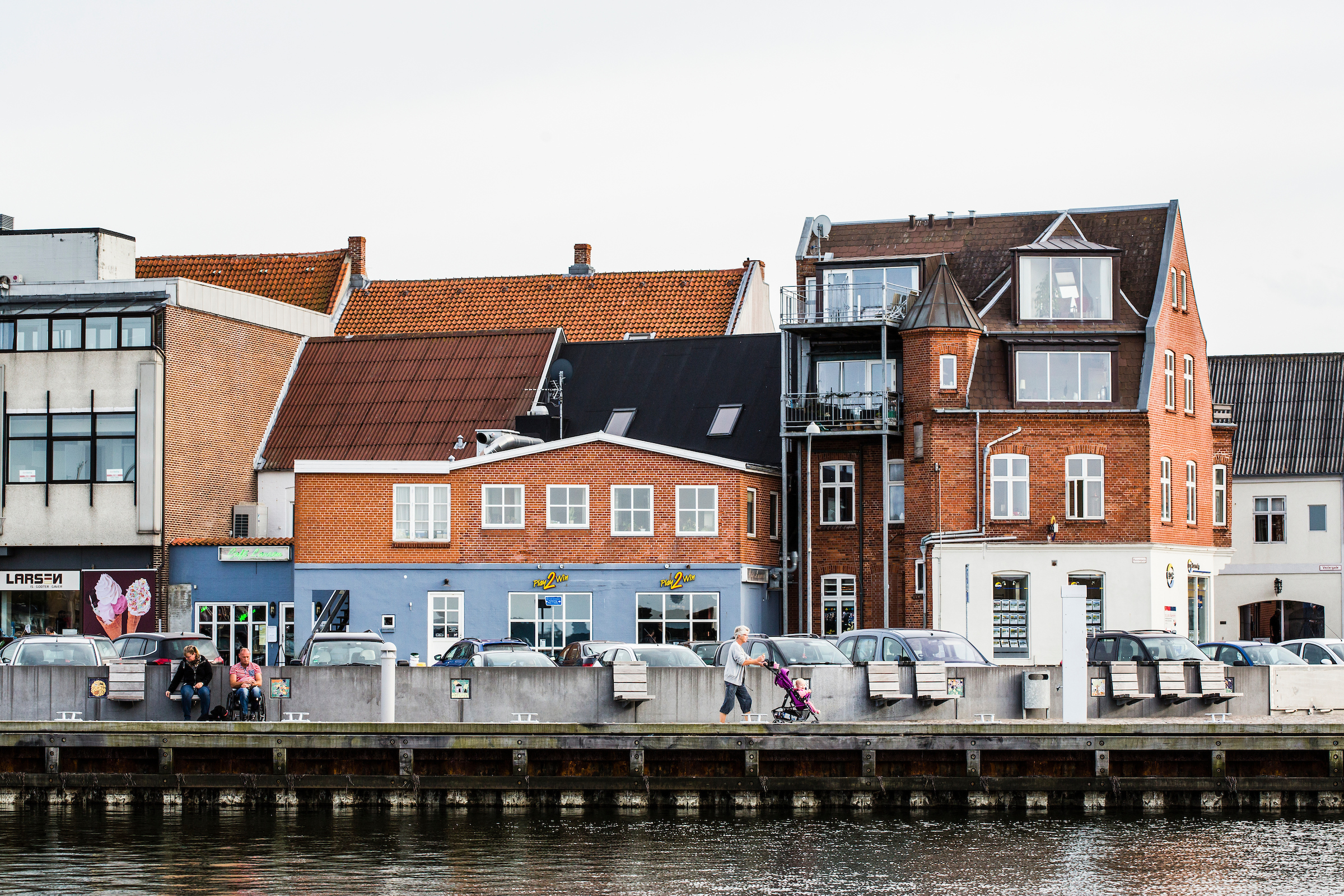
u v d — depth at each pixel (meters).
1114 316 64.06
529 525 62.41
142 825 37.72
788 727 39.53
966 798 39.53
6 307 65.75
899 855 34.53
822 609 64.75
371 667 42.03
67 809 39.66
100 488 64.56
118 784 40.12
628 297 78.38
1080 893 31.45
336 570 63.00
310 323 76.06
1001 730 39.53
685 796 39.66
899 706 42.91
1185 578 64.19
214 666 42.56
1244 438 77.44
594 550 62.09
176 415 65.44
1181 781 39.56
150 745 40.09
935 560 61.88
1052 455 62.09
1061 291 64.31
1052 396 62.88
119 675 42.03
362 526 62.97
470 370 71.31
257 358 70.75
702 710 42.28
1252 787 39.53
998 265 66.69
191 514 66.19
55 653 45.25
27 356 65.38
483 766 40.12
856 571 64.38
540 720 41.91
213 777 40.03
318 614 63.03
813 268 68.25
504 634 62.25
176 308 65.44
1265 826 37.72
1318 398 77.94
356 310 80.50
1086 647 46.22
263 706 41.75
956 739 39.53
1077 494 62.06
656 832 36.84
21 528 65.12
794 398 64.94
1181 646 48.06
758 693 42.38
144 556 64.44
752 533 62.59
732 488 61.56
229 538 67.19
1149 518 61.75
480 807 39.69
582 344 71.94
